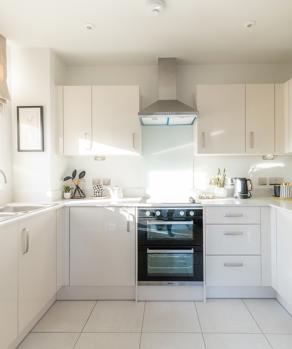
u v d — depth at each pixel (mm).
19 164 2715
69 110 2805
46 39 2518
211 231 2455
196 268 2451
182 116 2666
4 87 2381
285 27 2322
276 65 3057
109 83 3121
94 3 1985
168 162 3105
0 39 2377
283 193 2820
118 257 2488
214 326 2049
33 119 2686
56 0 1949
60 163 2939
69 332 1985
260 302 2420
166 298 2482
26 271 1864
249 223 2445
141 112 2611
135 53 2803
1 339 1570
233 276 2449
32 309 1947
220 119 2773
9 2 1965
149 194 3104
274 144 2773
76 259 2500
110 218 2490
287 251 2125
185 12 2098
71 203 2518
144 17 2164
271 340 1875
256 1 1975
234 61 2996
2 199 2549
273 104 2773
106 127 2805
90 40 2539
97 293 2525
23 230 1826
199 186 3090
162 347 1811
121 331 1994
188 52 2777
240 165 3088
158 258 2506
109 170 3125
